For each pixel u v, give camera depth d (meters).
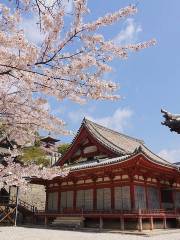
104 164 24.88
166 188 28.31
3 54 7.02
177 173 27.27
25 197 38.47
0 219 31.50
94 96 7.72
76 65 7.26
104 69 7.51
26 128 10.08
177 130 5.09
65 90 7.61
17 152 11.41
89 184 28.19
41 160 33.28
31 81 7.51
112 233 21.39
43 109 9.65
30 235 19.97
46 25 6.92
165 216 24.34
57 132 10.53
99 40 7.15
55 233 21.41
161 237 18.59
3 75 7.88
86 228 24.66
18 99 9.00
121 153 27.94
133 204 23.45
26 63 7.07
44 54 7.11
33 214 32.06
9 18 7.18
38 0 6.25
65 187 31.06
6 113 9.27
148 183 26.06
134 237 18.48
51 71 7.30
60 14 6.83
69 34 7.03
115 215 23.14
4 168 10.02
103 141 30.39
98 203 26.59
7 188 36.62
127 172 24.25
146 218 22.95
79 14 6.91
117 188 25.28
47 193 33.34
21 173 10.39
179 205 29.09
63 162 34.03
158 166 24.81
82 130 32.50
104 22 7.02
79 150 33.41
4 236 19.31
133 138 40.00
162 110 5.28
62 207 30.52
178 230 23.34
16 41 7.17
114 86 7.65
